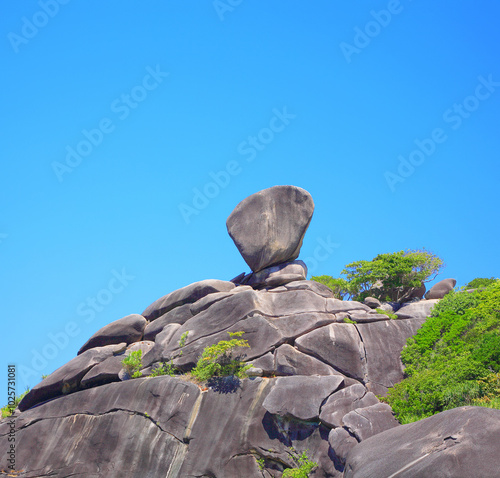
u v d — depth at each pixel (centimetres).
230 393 2575
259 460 2372
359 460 1838
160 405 2695
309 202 3275
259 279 3209
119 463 2642
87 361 3089
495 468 1515
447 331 2714
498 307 2697
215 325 2905
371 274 3238
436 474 1556
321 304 2872
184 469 2469
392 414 2295
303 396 2392
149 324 3238
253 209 3338
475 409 1708
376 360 2667
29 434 2953
